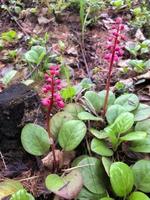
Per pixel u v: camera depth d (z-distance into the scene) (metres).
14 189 0.37
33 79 0.57
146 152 0.40
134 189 0.38
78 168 0.39
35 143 0.40
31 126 0.41
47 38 0.66
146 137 0.41
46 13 0.76
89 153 0.43
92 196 0.37
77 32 0.72
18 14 0.77
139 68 0.59
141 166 0.38
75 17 0.76
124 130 0.40
